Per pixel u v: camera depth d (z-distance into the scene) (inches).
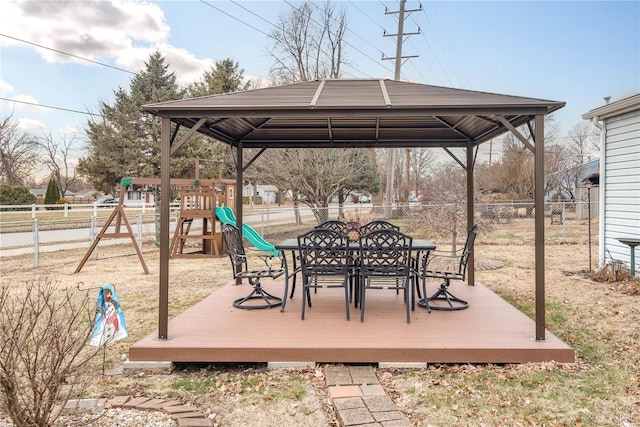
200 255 404.2
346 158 576.7
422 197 649.0
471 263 230.8
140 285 271.0
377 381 119.3
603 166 289.1
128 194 1201.4
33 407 83.6
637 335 161.2
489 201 649.0
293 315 168.6
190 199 420.8
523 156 876.0
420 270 204.8
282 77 769.6
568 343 152.7
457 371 126.8
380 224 230.4
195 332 146.3
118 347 154.3
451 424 96.3
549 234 544.7
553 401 106.8
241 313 172.4
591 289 243.9
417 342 133.9
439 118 189.0
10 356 80.4
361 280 159.9
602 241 290.8
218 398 112.7
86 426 92.2
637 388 114.0
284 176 577.3
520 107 136.5
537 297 136.4
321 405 107.8
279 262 378.0
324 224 228.5
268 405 108.3
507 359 129.7
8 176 1104.2
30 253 417.7
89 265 352.5
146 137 1046.4
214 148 976.3
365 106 138.0
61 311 188.5
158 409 102.3
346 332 145.0
